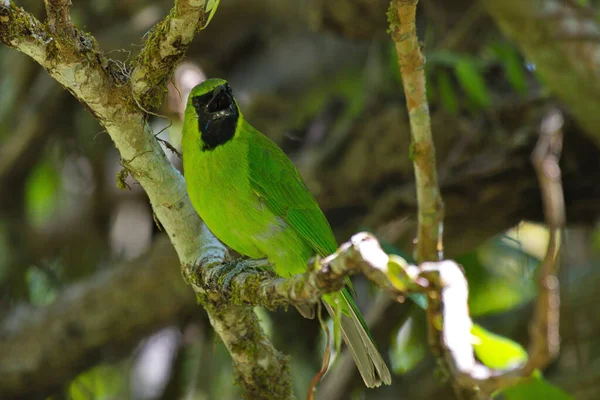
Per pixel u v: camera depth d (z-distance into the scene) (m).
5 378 12.60
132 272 12.68
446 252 12.84
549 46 9.69
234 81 15.46
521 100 12.37
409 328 12.78
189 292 12.62
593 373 12.22
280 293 6.05
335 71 14.98
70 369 12.89
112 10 14.96
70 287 13.13
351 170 12.89
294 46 15.30
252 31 15.53
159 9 14.37
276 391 7.48
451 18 13.62
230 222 8.55
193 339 13.24
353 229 12.89
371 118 13.05
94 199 14.80
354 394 12.23
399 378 12.84
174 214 7.26
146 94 6.62
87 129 14.41
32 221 14.87
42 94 13.88
